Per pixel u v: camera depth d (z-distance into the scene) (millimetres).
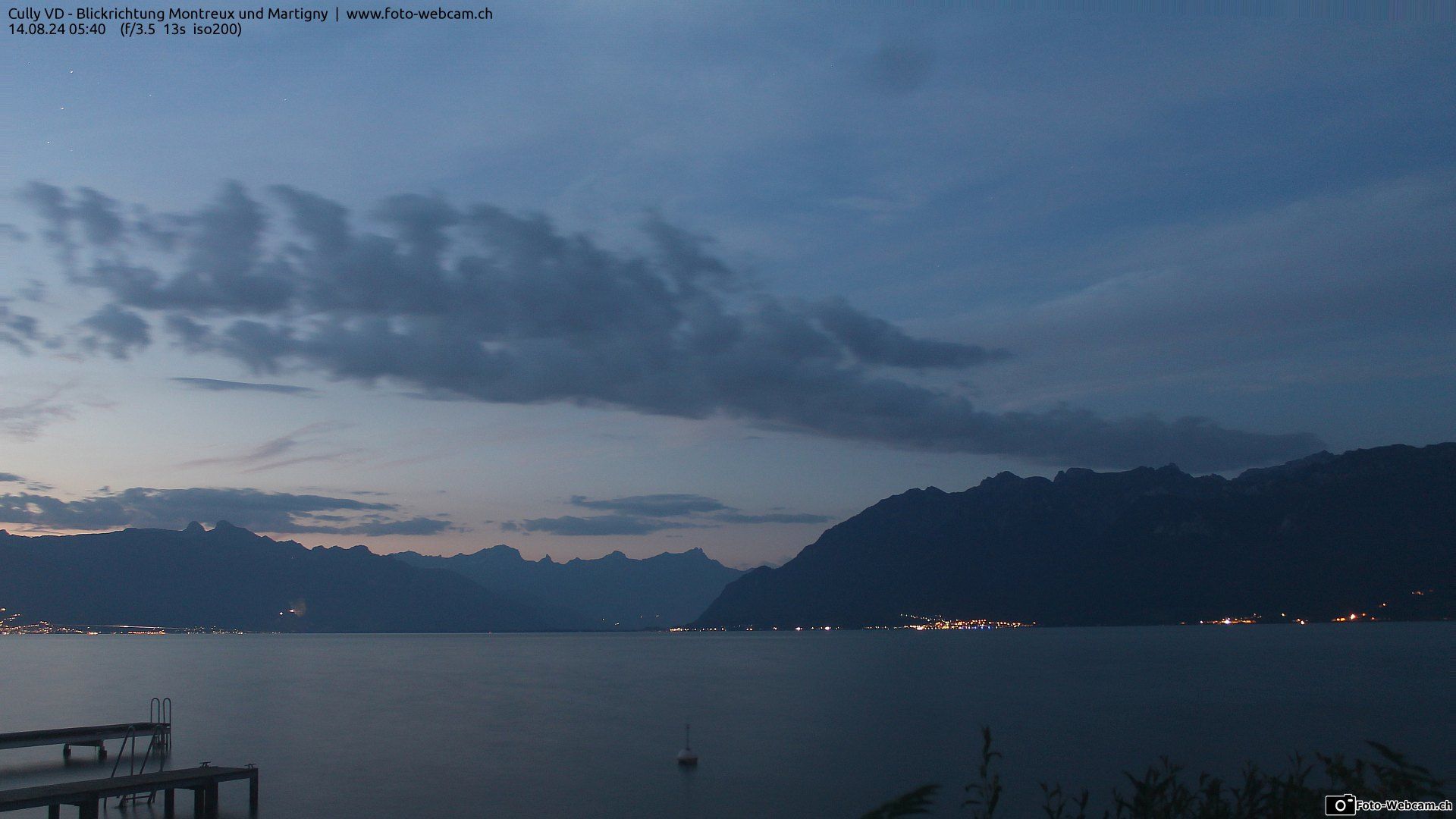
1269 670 119500
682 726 62812
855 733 59219
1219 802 8539
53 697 87875
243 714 71812
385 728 62281
